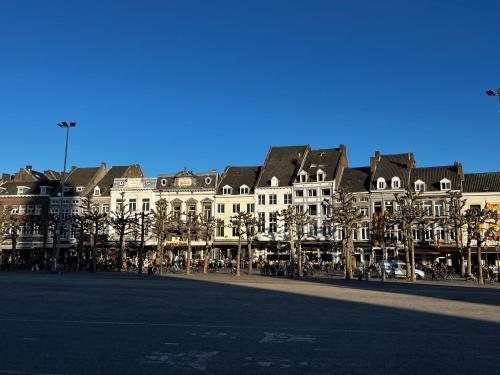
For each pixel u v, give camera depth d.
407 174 63.38
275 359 9.54
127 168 77.44
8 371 8.45
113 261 59.09
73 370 8.58
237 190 70.75
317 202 66.44
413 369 8.83
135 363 9.13
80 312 16.38
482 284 37.31
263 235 67.88
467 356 9.91
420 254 59.75
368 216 63.59
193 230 59.97
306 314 16.38
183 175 72.00
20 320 14.41
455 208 50.19
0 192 75.94
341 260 62.09
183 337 11.84
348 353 10.13
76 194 74.44
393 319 15.25
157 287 28.31
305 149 73.62
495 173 60.38
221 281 35.62
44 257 66.50
